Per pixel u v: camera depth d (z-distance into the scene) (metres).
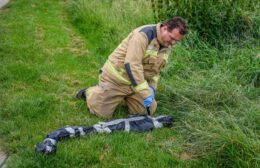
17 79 5.81
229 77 5.68
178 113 5.10
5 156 4.34
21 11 8.76
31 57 6.54
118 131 4.70
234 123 4.57
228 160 4.17
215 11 6.72
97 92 5.00
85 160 4.23
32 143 4.46
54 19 8.41
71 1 9.27
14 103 5.14
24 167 4.09
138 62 4.58
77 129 4.55
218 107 5.14
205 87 5.45
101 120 5.00
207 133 4.45
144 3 8.29
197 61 6.34
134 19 7.77
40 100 5.20
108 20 7.91
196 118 4.86
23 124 4.79
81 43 7.27
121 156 4.32
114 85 4.91
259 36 6.73
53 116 4.99
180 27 4.51
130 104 5.08
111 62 4.91
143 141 4.57
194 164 4.24
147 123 4.82
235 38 6.71
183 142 4.59
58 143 4.41
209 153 4.30
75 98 5.44
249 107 4.98
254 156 4.10
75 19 8.30
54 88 5.65
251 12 6.95
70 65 6.39
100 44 7.16
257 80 5.77
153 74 4.95
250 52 6.19
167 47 4.82
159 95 5.48
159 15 6.84
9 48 6.77
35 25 7.96
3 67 6.09
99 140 4.49
